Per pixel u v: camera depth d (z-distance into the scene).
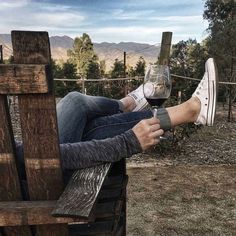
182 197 4.58
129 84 8.38
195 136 8.00
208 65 2.35
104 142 1.89
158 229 3.80
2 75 1.49
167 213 4.15
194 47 13.69
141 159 6.25
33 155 1.64
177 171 5.59
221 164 6.08
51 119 1.59
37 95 1.55
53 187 1.69
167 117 2.14
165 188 4.86
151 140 1.89
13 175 1.68
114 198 2.22
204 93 2.25
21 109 1.58
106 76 14.50
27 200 1.72
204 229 3.81
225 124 9.78
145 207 4.29
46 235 1.75
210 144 7.46
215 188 4.88
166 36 5.56
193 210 4.23
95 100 2.45
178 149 6.64
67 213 1.49
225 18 16.08
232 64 12.23
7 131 1.62
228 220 4.01
